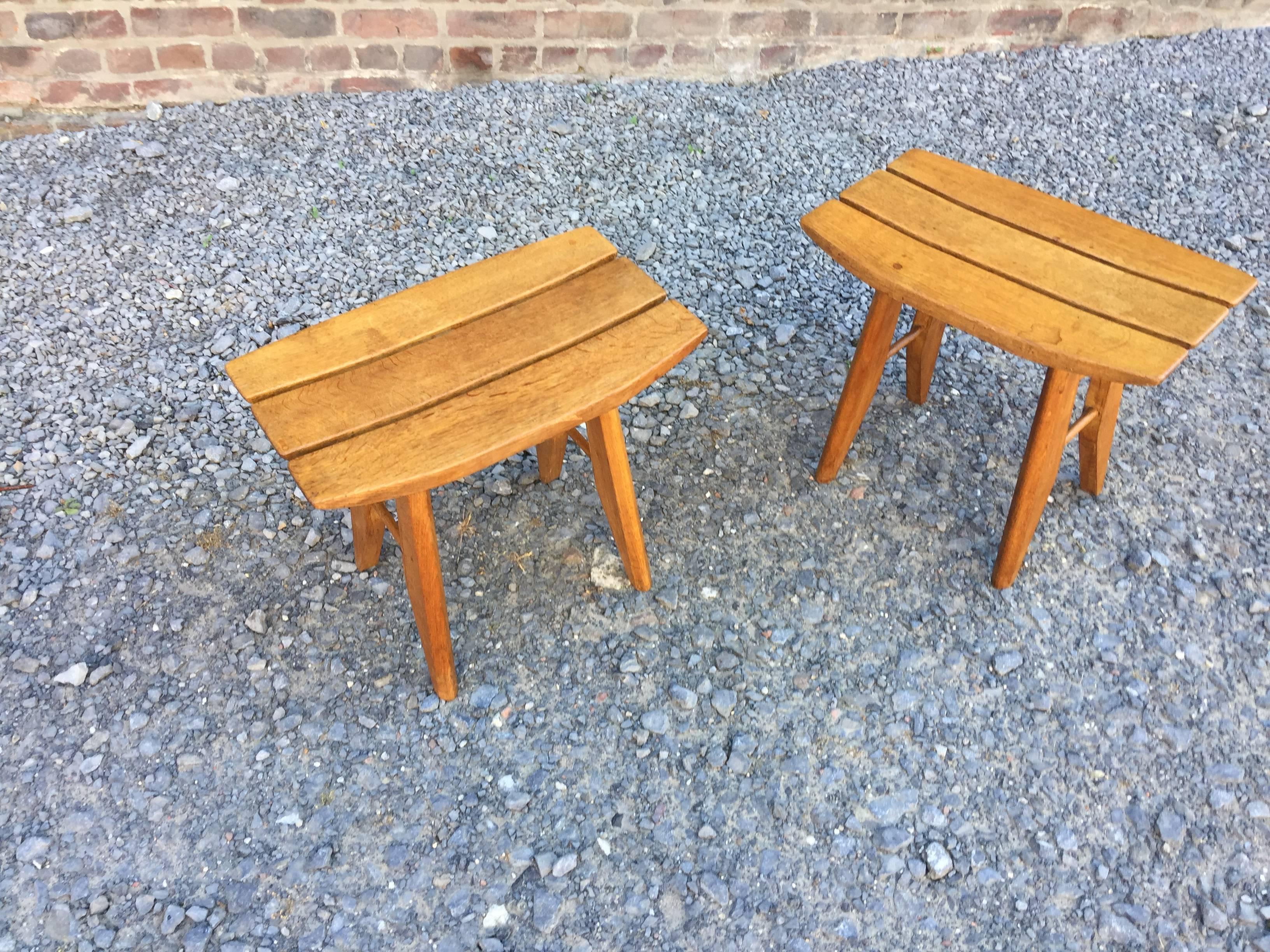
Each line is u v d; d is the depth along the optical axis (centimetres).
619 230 299
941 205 202
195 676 194
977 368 266
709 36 349
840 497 233
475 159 316
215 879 168
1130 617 211
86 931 161
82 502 220
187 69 317
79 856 169
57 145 303
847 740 189
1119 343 170
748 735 190
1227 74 375
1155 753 189
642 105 343
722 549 221
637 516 200
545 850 174
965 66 373
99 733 184
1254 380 267
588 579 214
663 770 185
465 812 178
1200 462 244
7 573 206
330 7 313
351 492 149
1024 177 327
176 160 303
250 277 272
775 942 164
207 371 250
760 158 329
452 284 185
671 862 173
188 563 211
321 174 304
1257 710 196
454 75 340
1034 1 367
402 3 317
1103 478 230
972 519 229
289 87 329
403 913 165
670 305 183
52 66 305
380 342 173
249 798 178
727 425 247
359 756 184
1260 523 230
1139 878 172
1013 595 214
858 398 219
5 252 270
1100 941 165
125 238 278
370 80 334
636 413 250
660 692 196
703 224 304
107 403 239
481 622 206
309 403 162
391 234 289
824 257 297
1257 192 326
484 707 193
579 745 188
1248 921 167
